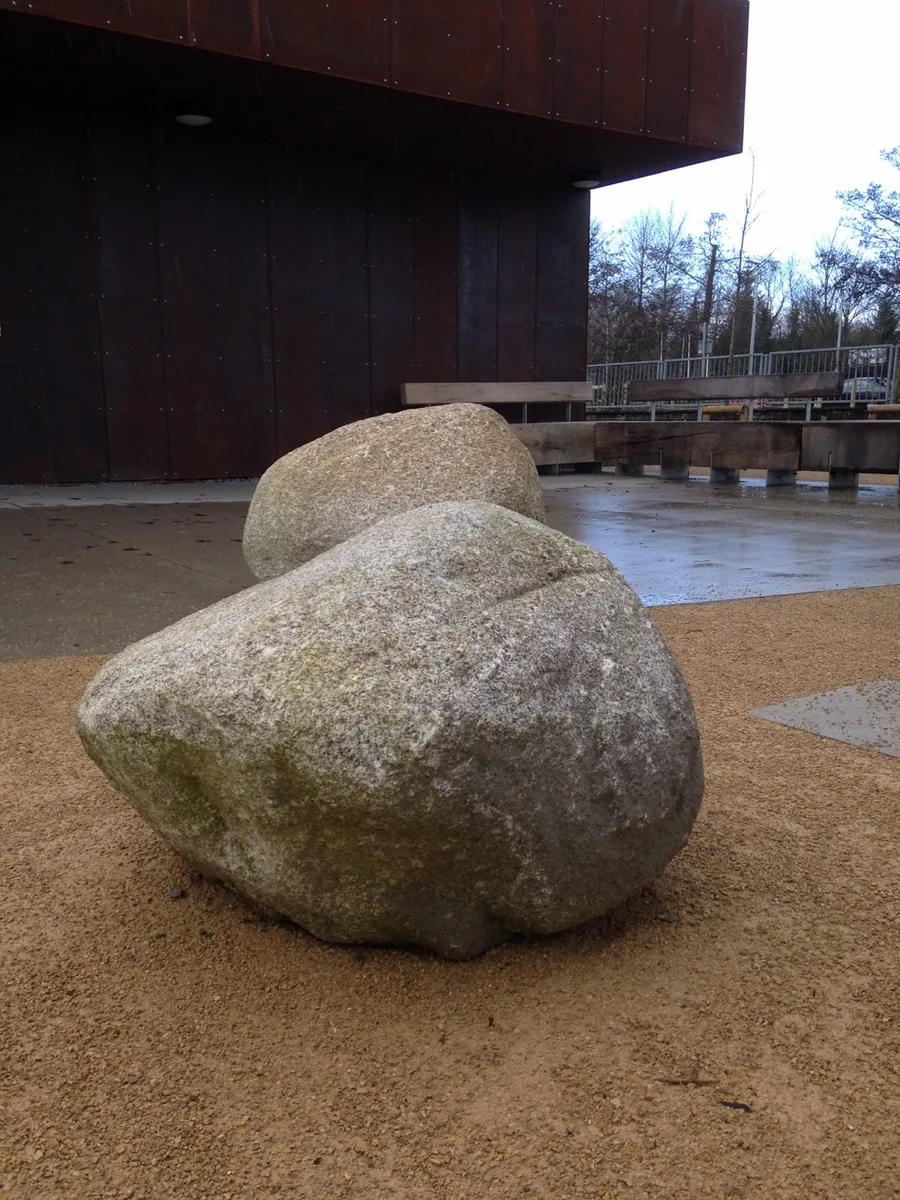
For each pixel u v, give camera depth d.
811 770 3.78
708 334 32.66
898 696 4.61
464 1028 2.28
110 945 2.60
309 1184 1.86
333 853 2.29
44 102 11.20
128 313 12.12
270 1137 1.97
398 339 14.05
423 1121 2.01
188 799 2.46
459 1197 1.82
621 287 37.56
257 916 2.71
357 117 11.80
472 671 2.21
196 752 2.30
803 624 5.95
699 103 13.01
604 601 2.58
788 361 24.83
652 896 2.84
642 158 13.74
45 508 10.27
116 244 11.92
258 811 2.28
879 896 2.85
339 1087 2.10
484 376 14.84
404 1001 2.37
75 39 9.50
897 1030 2.27
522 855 2.30
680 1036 2.25
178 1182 1.86
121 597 6.37
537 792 2.27
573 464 16.12
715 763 3.85
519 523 2.76
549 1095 2.07
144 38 9.48
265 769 2.19
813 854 3.11
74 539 8.45
